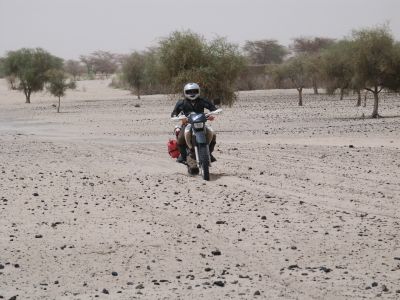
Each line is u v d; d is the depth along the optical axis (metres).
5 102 101.88
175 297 9.41
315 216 14.71
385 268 10.70
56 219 14.92
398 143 30.94
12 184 20.12
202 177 20.56
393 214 14.82
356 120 49.66
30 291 9.84
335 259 11.31
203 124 20.39
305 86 118.75
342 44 59.59
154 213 15.45
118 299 9.37
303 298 9.31
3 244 12.70
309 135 37.66
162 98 100.44
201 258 11.56
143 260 11.49
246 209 15.67
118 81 140.62
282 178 20.45
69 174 22.48
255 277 10.39
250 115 60.69
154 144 34.62
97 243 12.70
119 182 20.33
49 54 102.44
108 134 43.72
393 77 51.00
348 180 19.73
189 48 46.72
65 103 95.69
